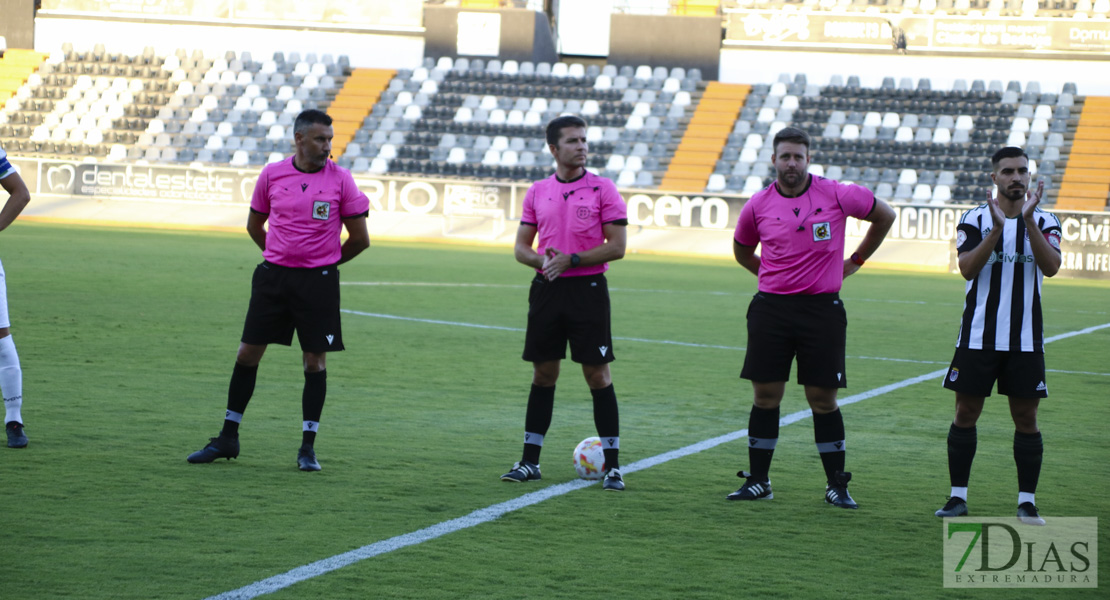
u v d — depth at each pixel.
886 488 7.66
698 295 22.89
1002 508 7.16
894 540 6.34
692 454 8.62
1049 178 39.50
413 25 48.94
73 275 21.11
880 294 24.75
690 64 47.41
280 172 7.73
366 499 6.88
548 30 50.12
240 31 49.50
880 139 42.06
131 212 39.00
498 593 5.21
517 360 13.53
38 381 10.66
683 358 14.17
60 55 48.06
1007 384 6.79
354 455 8.16
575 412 10.38
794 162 7.05
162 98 46.34
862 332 17.73
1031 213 6.54
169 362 12.18
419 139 44.19
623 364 13.52
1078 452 9.15
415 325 16.62
